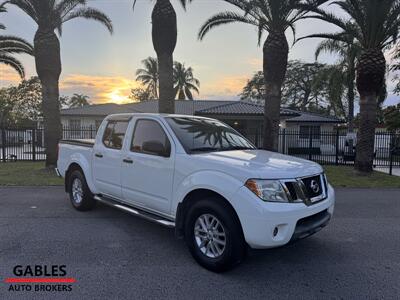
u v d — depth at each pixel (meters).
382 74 11.84
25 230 5.18
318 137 24.28
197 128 4.87
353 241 4.93
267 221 3.38
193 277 3.64
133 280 3.54
